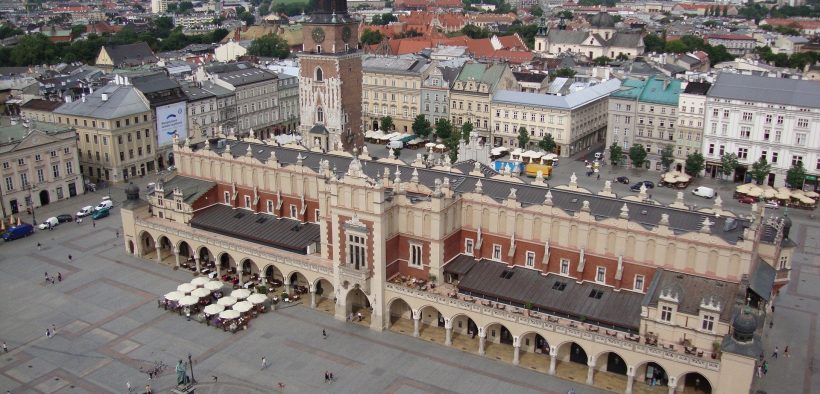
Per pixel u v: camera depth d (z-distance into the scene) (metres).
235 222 129.00
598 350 90.12
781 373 93.88
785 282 104.88
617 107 198.25
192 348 102.31
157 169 194.25
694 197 169.88
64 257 135.12
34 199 163.12
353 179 102.38
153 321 110.38
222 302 110.56
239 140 143.12
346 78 166.38
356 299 114.94
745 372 79.06
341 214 105.19
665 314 87.00
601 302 95.62
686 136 187.50
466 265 107.06
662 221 93.00
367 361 98.44
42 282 123.94
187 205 130.38
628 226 95.44
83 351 101.56
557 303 96.31
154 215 137.50
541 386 92.25
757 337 81.44
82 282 124.00
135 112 184.38
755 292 89.38
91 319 110.88
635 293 97.12
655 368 91.75
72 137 170.25
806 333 104.75
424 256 106.50
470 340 104.38
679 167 190.62
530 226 103.19
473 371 95.88
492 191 110.56
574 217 99.00
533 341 100.38
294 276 122.19
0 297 118.06
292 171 124.62
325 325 108.69
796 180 166.38
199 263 127.44
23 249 139.00
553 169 194.62
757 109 172.62
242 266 121.69
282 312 112.81
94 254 136.62
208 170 137.25
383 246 103.56
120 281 124.56
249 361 98.69
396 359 99.00
